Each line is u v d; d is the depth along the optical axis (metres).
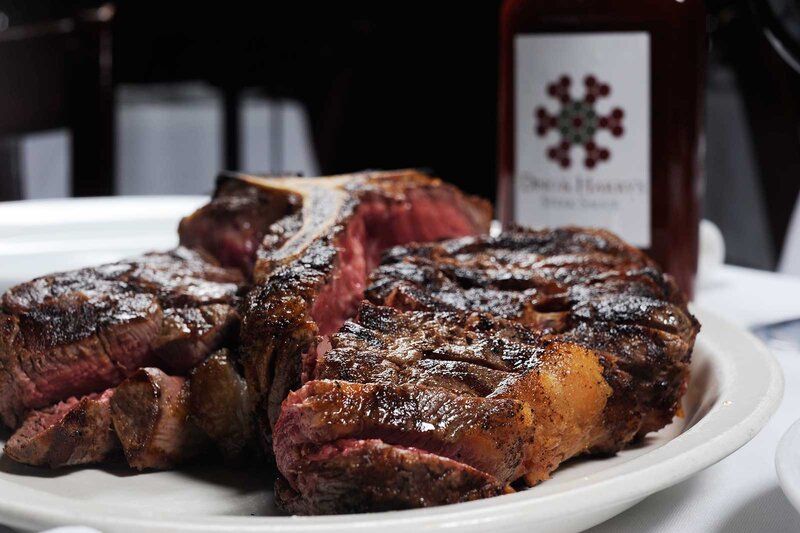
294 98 1.48
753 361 0.51
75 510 0.42
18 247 0.65
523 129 0.63
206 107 1.64
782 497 0.47
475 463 0.44
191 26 1.39
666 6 0.61
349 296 0.50
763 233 1.15
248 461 0.49
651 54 0.61
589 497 0.42
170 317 0.49
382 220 0.54
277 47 1.41
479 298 0.49
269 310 0.47
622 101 0.61
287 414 0.44
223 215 0.54
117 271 0.51
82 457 0.48
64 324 0.49
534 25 0.62
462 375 0.45
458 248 0.52
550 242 0.53
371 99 1.43
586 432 0.47
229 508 0.46
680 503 0.47
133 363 0.49
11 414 0.49
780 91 1.06
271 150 1.65
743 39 1.08
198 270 0.52
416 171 0.57
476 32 1.35
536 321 0.48
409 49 1.39
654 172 0.61
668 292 0.51
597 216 0.62
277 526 0.39
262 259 0.49
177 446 0.49
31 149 1.51
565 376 0.46
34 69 0.84
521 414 0.44
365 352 0.45
